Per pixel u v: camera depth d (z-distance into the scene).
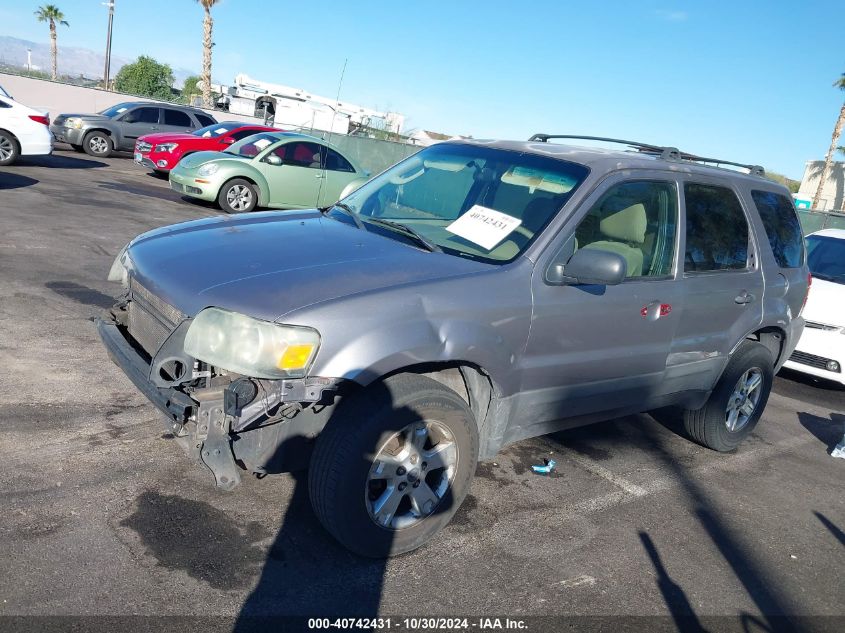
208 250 3.58
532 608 3.17
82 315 6.03
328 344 2.94
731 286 4.71
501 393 3.57
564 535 3.82
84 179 14.72
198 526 3.35
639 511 4.22
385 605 3.04
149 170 18.91
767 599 3.54
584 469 4.69
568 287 3.72
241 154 13.88
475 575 3.35
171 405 2.95
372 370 3.02
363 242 3.73
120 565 3.00
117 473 3.68
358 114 28.56
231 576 3.04
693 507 4.39
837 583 3.79
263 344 2.86
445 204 4.17
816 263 8.13
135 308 3.65
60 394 4.49
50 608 2.69
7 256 7.45
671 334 4.35
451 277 3.38
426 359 3.16
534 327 3.59
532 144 4.46
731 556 3.89
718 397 5.06
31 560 2.93
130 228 10.10
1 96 14.33
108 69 37.81
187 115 21.09
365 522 3.17
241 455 3.06
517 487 4.29
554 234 3.71
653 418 5.91
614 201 4.00
